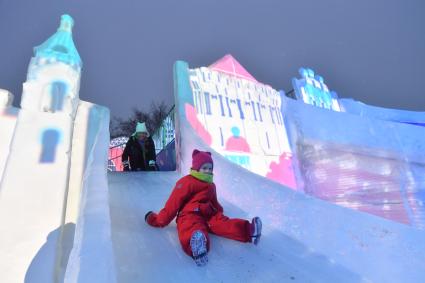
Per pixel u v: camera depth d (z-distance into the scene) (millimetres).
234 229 2648
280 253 2660
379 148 10820
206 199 2783
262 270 2348
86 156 4352
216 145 7910
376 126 11359
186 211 2684
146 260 2355
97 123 4762
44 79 3852
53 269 2834
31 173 3211
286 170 8742
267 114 9242
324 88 13234
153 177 5660
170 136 10328
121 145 14727
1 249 2799
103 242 2043
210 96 8430
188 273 2227
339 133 10312
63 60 4039
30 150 3334
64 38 4348
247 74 9617
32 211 3027
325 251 2742
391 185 10531
